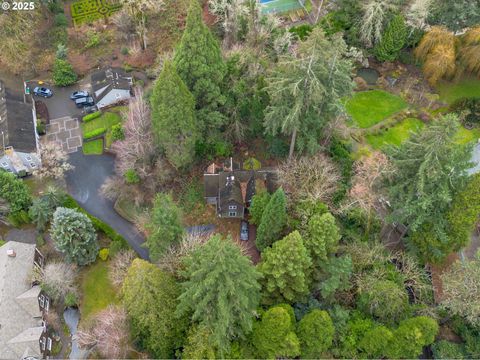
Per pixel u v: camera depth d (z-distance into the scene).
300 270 35.38
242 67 48.97
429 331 32.56
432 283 41.72
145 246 44.81
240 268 31.30
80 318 43.88
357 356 35.62
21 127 54.12
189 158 48.84
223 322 30.58
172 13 68.50
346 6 59.25
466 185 36.38
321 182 43.31
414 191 37.50
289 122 40.59
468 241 41.16
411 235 41.41
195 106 48.22
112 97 60.38
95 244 46.62
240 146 52.91
